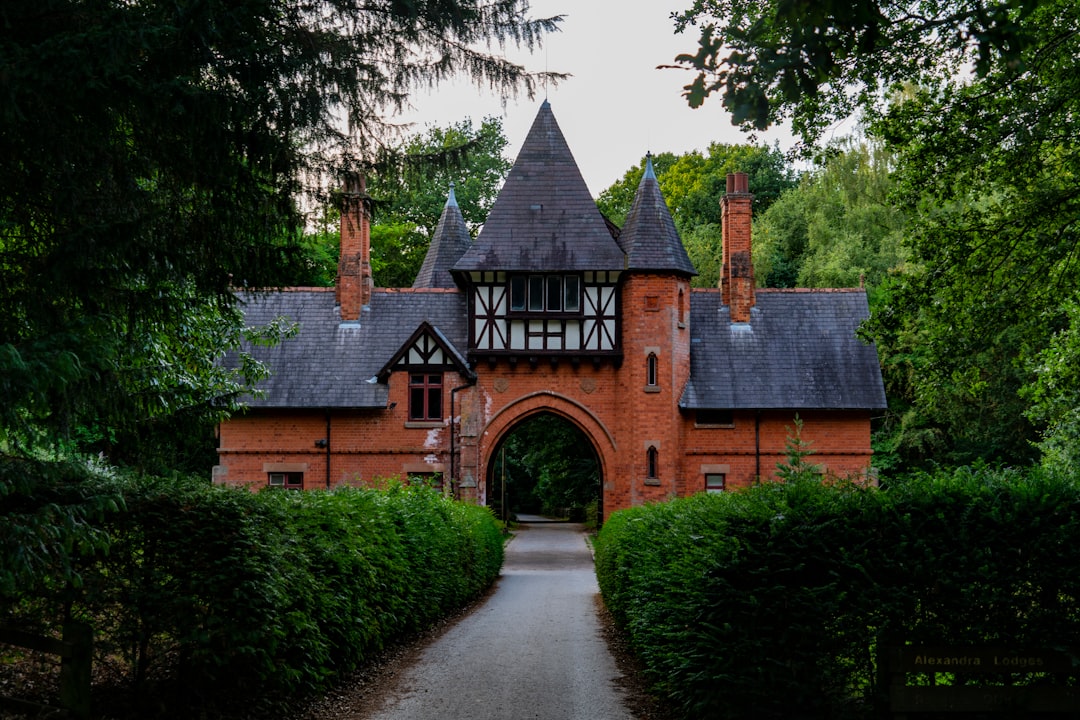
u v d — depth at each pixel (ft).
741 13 41.86
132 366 33.47
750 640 25.12
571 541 137.69
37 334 24.99
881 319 51.62
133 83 22.13
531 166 109.19
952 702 24.34
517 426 108.27
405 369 105.29
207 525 26.96
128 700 27.27
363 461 104.83
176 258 26.45
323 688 33.35
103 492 24.91
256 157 26.55
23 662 29.40
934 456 127.75
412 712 31.68
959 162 46.44
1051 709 24.23
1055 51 42.86
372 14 29.19
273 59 25.59
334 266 148.56
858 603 24.62
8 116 21.08
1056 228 47.19
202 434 47.47
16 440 24.77
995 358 113.39
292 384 104.83
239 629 27.07
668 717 30.63
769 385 106.83
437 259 134.72
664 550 35.76
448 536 57.26
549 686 35.99
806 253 157.48
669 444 104.27
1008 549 24.47
